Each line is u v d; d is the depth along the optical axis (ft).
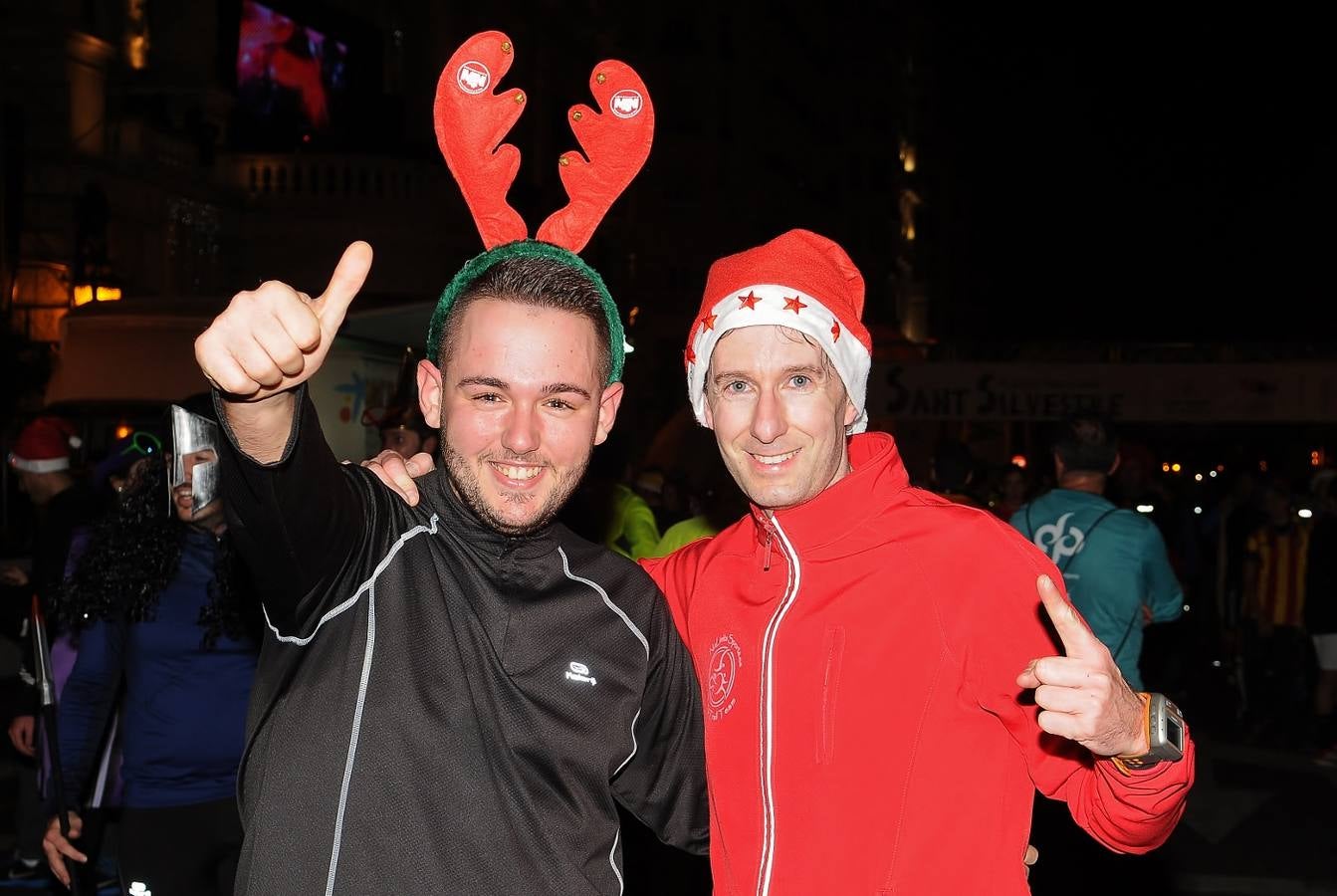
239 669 12.80
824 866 8.04
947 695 8.07
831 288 8.64
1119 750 6.82
